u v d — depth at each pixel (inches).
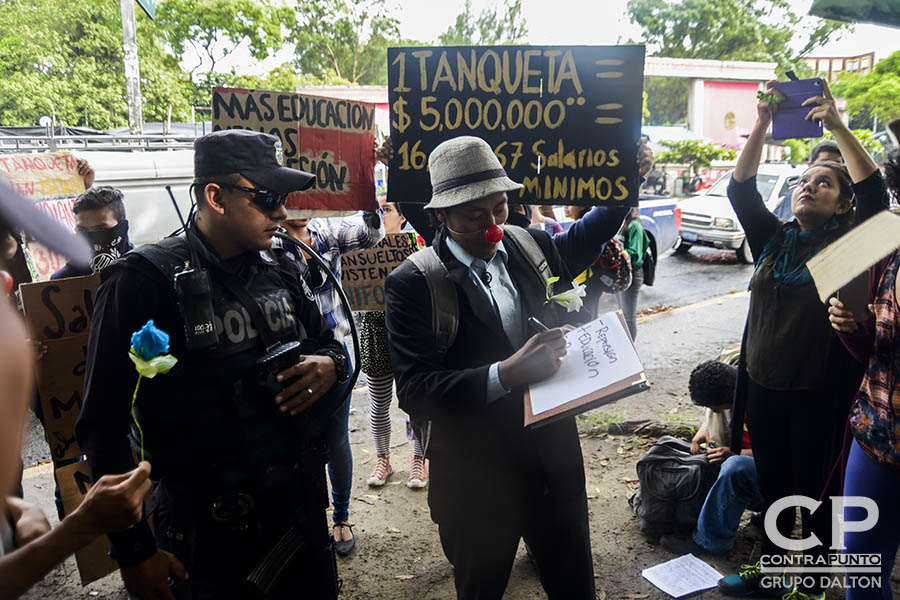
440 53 104.0
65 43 786.8
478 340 81.2
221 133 71.0
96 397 66.3
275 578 70.2
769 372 105.9
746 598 113.0
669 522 129.1
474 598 83.1
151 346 54.2
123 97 799.7
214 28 1054.4
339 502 131.6
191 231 72.5
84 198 111.4
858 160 97.8
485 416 80.4
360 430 189.9
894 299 82.0
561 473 80.8
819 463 105.3
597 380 71.6
